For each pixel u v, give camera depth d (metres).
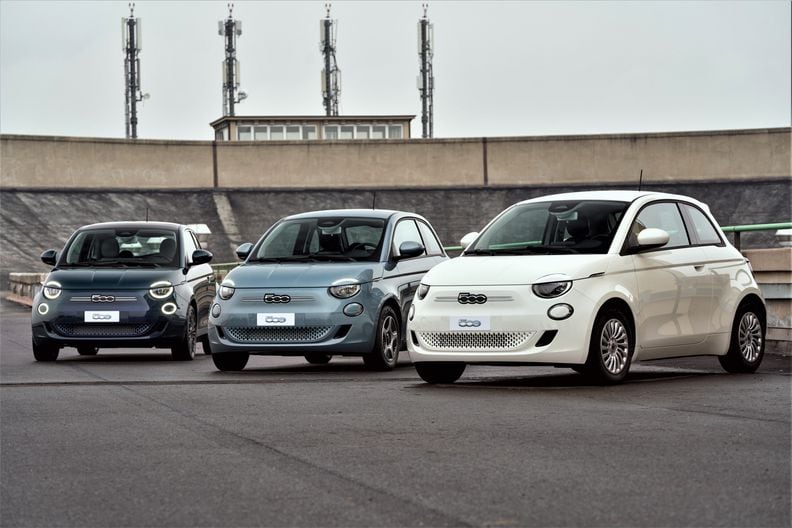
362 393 11.66
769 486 6.61
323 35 102.38
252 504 6.30
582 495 6.40
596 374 11.95
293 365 16.25
